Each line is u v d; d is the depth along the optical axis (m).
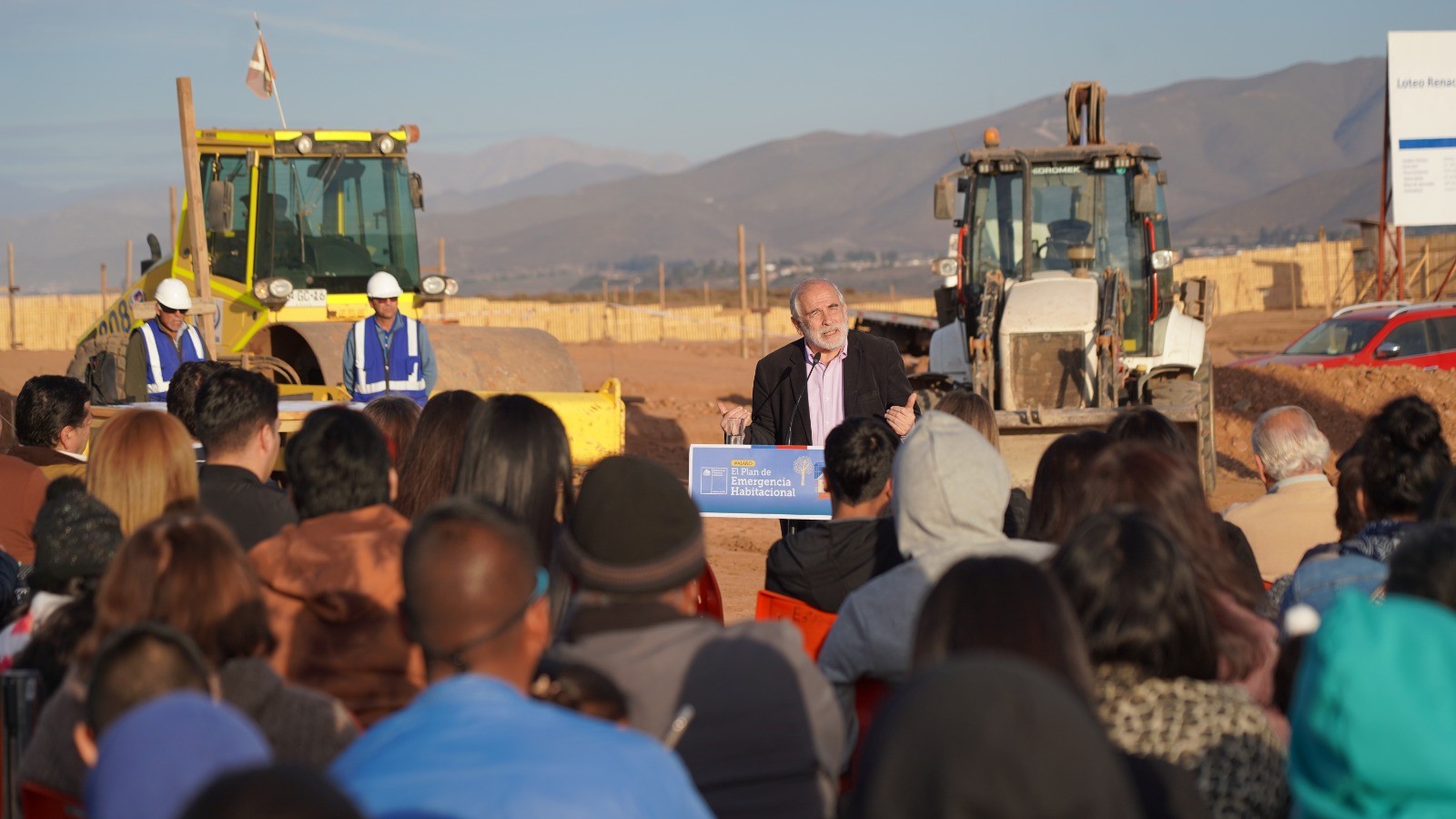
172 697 1.98
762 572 9.77
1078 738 1.68
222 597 2.79
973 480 3.51
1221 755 2.62
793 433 6.32
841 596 4.09
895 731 1.70
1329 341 17.69
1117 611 2.67
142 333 9.16
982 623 2.30
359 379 9.02
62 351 33.94
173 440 3.91
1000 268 12.84
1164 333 12.41
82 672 2.85
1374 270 33.31
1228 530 4.34
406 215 12.41
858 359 6.36
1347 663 2.02
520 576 2.37
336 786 1.58
